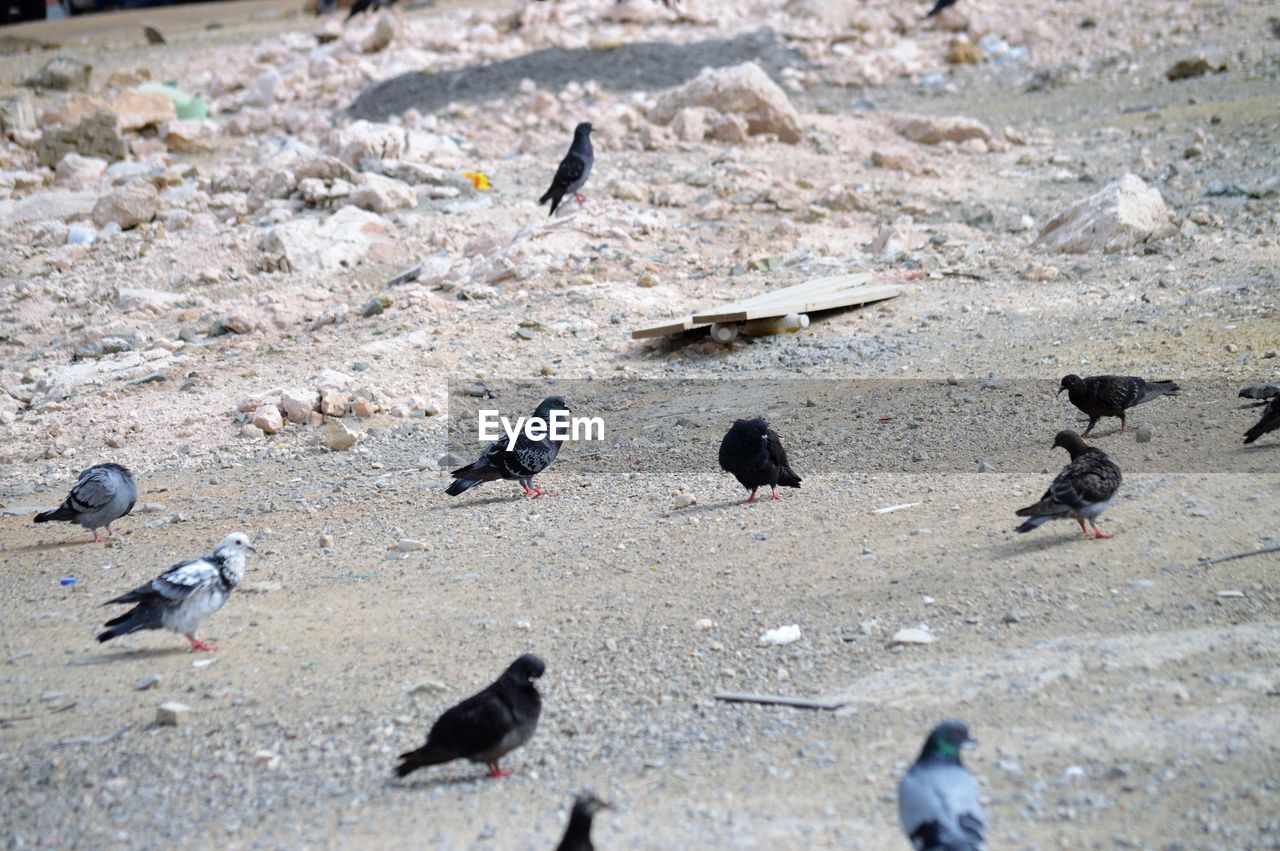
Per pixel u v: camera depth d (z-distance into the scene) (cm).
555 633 1046
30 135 3291
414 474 1555
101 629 1132
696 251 2314
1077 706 828
